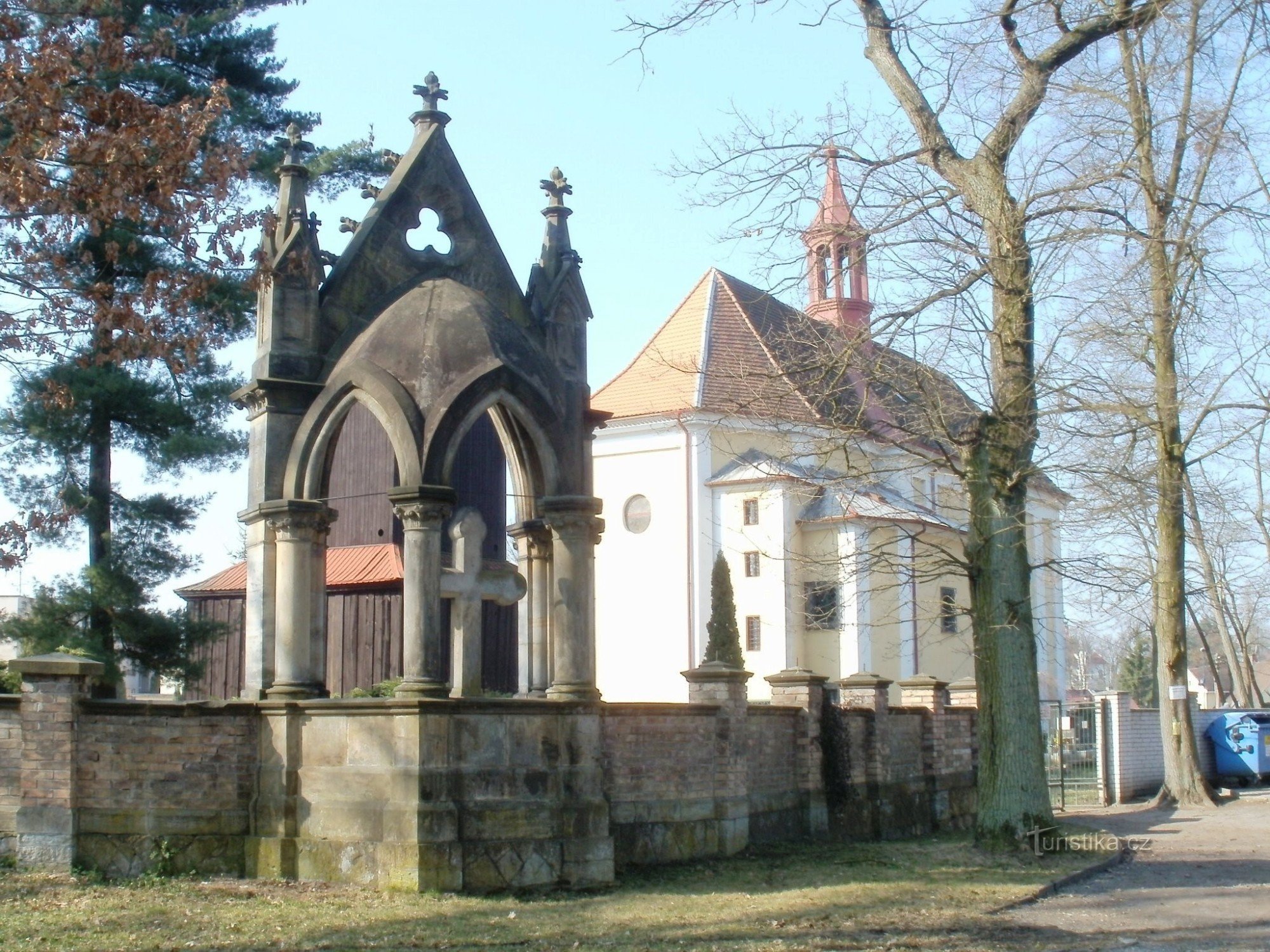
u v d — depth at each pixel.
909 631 45.81
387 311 15.60
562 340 17.16
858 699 22.59
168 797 14.40
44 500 23.75
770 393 19.22
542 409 15.62
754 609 45.47
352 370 15.00
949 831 24.28
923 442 19.73
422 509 14.40
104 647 23.78
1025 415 18.94
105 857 14.09
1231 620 56.09
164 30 15.19
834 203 18.92
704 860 17.41
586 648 15.59
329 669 26.92
